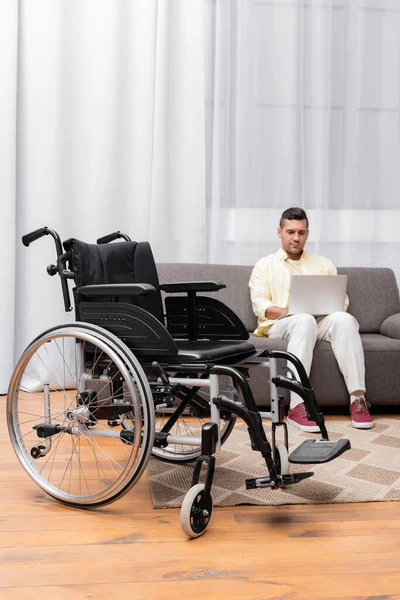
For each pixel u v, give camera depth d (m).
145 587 1.25
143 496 1.76
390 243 3.41
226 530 1.52
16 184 3.12
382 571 1.32
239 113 3.30
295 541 1.46
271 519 1.59
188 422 2.61
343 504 1.69
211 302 2.04
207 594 1.22
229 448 2.21
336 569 1.32
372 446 2.24
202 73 3.26
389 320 2.97
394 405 2.94
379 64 3.41
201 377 1.95
